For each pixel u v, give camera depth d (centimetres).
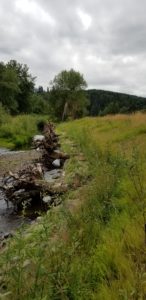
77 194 838
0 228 834
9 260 399
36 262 400
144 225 509
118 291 383
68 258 431
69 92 8362
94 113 14788
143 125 1978
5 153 2553
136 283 387
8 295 370
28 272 404
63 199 732
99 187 738
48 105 9069
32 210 952
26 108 9388
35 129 4438
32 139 3700
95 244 521
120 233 528
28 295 363
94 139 1764
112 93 15875
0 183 1253
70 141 2423
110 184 738
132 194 704
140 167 797
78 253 493
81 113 8788
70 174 1177
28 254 416
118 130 2084
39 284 376
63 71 8406
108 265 457
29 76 9369
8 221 884
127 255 467
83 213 609
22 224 454
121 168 817
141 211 599
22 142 3450
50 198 974
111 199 662
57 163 1694
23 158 2144
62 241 488
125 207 654
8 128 3778
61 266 409
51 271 401
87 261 458
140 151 1021
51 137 2267
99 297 386
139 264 444
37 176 1089
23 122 4238
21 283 370
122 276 415
